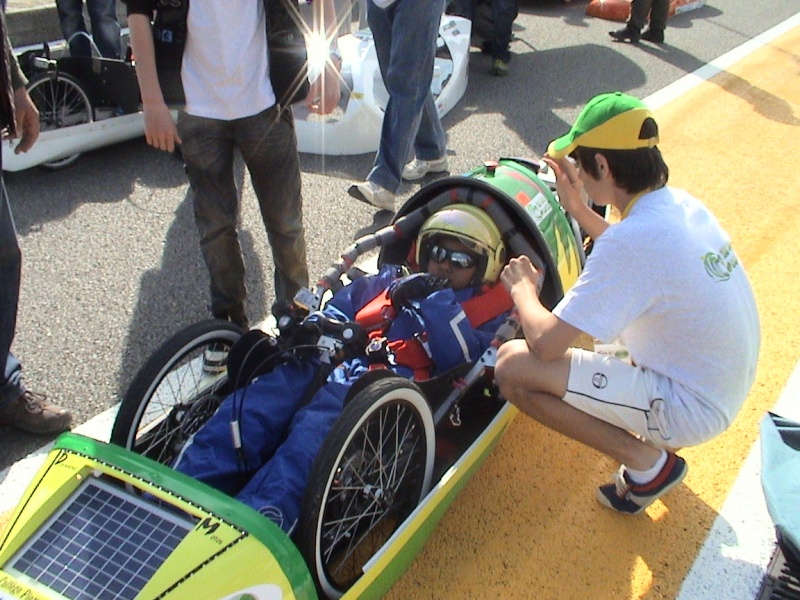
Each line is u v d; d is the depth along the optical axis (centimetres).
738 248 479
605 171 239
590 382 256
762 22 1067
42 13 745
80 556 198
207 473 234
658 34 936
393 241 337
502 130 659
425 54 465
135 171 551
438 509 253
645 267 230
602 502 292
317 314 273
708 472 310
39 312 387
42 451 307
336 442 213
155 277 424
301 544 211
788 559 248
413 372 283
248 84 312
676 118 694
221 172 331
